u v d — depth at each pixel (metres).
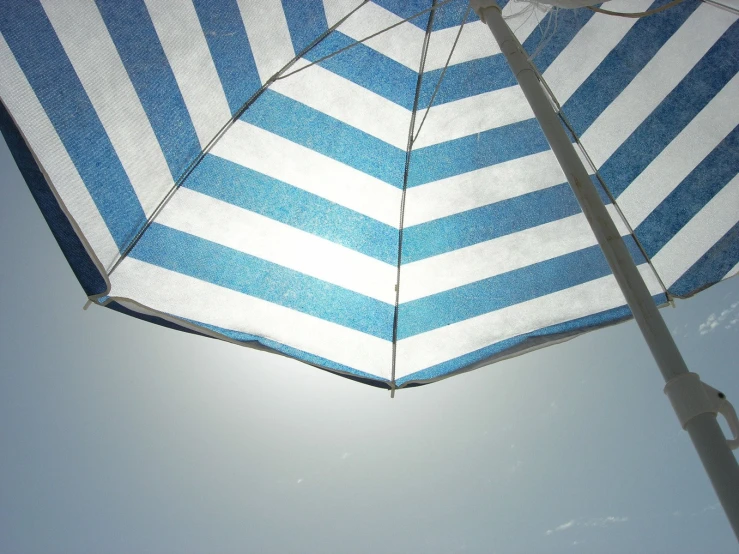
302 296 2.55
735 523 1.30
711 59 2.58
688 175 2.68
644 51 2.64
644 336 1.55
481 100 2.78
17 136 1.99
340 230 2.65
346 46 2.52
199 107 2.34
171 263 2.33
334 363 2.54
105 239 2.19
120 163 2.20
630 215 2.75
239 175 2.47
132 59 2.17
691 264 2.67
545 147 2.80
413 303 2.68
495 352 2.68
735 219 2.63
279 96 2.52
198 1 2.21
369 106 2.68
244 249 2.47
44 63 2.04
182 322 2.32
